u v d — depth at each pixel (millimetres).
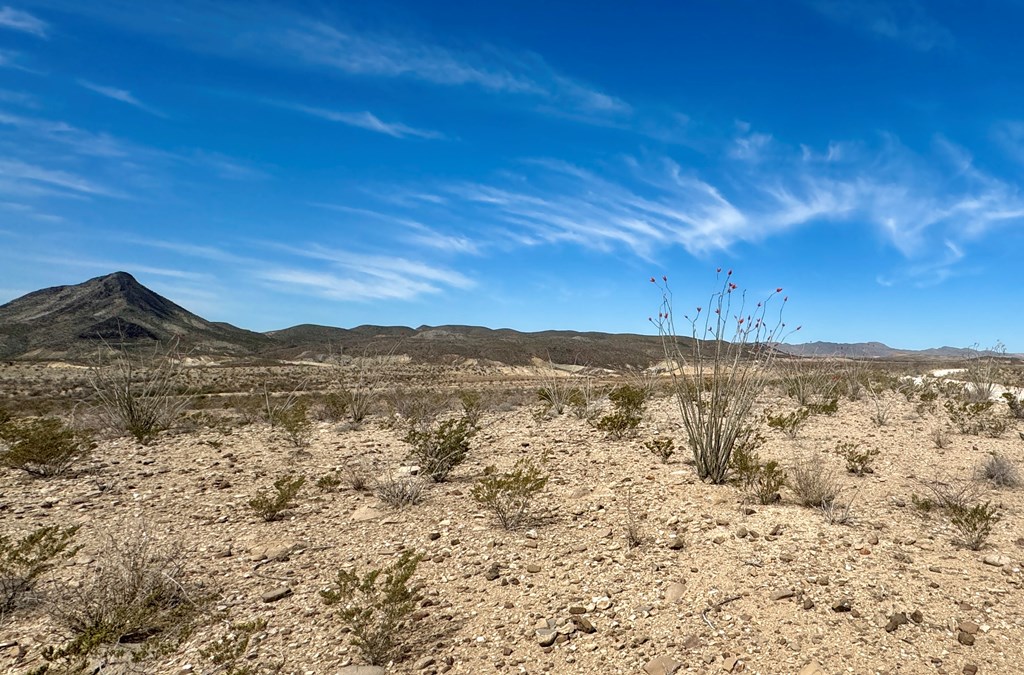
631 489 6938
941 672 3217
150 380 12500
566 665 3453
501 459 8906
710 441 7164
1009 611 3807
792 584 4254
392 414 14477
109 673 3383
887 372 23172
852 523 5535
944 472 7676
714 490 6746
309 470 8414
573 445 9766
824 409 13336
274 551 5285
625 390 13820
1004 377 18719
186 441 10797
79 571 4801
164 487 7488
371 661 3531
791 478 7113
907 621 3727
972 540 4957
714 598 4121
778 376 16047
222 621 4023
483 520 6016
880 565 4543
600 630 3799
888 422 12094
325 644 3721
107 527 5938
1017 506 6156
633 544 5199
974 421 11789
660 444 8414
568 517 6031
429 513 6289
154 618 3988
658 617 3916
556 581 4527
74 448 8469
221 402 22688
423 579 4652
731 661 3391
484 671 3428
